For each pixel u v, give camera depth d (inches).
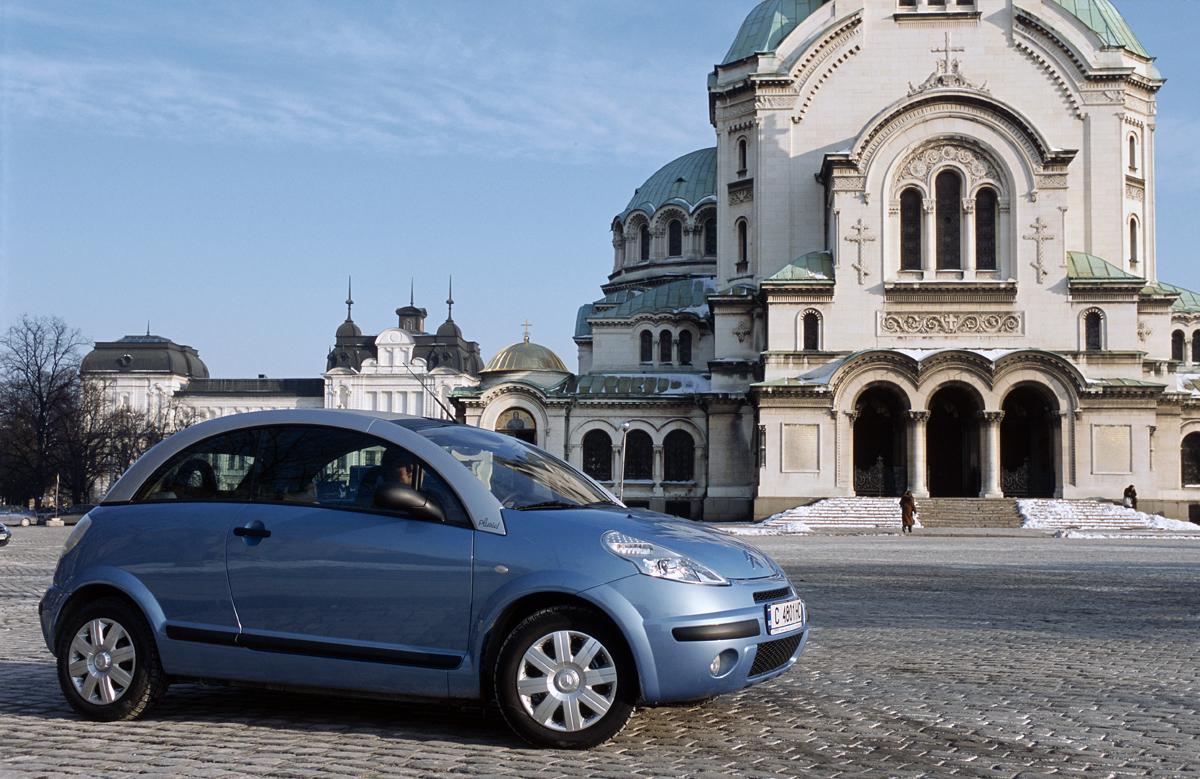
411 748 426.9
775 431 2839.6
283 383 6353.3
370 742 436.5
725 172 3307.1
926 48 3080.7
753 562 470.0
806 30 3166.8
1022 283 2847.0
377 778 382.3
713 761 409.7
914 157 2893.7
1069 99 3024.1
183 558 484.4
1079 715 494.6
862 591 1071.0
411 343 6008.9
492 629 438.9
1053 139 3029.0
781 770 397.4
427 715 487.2
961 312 2859.3
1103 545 2004.2
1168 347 3083.2
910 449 2790.4
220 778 381.7
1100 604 966.4
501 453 505.4
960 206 2896.2
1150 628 799.1
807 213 3127.5
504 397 3307.1
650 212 3858.3
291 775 385.4
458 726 465.4
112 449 4296.3
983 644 713.0
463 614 444.1
